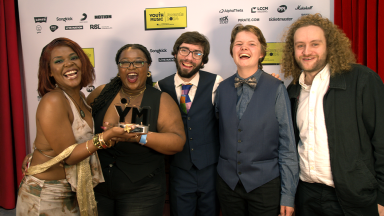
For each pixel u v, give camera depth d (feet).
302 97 4.64
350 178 4.00
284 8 6.90
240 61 4.73
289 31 4.78
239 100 4.83
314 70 4.29
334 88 4.14
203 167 5.58
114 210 4.74
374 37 6.06
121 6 7.16
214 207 5.87
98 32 7.26
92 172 4.25
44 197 3.81
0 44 7.20
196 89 5.73
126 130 3.66
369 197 3.97
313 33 4.15
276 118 4.55
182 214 5.77
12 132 7.59
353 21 6.33
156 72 7.34
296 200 4.91
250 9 6.96
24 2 7.27
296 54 4.38
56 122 3.63
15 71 7.30
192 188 5.76
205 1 7.01
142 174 4.44
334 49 4.16
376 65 6.14
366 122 3.99
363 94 3.95
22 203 3.87
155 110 4.66
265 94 4.60
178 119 4.81
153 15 7.13
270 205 4.50
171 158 5.92
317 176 4.33
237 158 4.63
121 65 4.50
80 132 4.02
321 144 4.24
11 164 7.46
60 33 7.32
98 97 4.83
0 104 7.30
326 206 4.37
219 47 7.13
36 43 7.38
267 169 4.51
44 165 3.72
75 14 7.24
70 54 3.89
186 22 7.10
